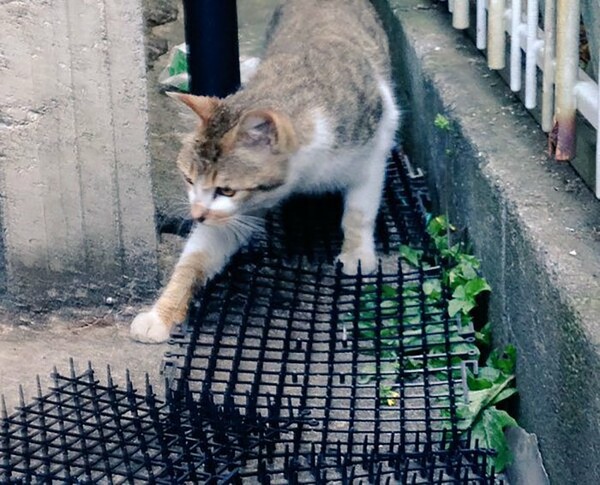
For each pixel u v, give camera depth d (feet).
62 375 4.89
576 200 4.72
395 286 5.30
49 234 5.20
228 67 5.89
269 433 4.56
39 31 4.94
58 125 5.07
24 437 4.53
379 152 5.45
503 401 4.82
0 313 5.27
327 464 4.48
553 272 4.38
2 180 5.09
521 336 4.69
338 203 5.84
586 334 4.13
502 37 5.35
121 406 4.68
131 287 5.35
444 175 5.63
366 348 4.99
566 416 4.32
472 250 5.24
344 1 6.24
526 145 5.10
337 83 5.36
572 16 4.56
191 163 5.08
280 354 5.03
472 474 4.53
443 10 6.47
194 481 4.37
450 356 4.90
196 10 5.80
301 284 5.33
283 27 6.07
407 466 4.49
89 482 4.33
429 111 5.84
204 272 5.29
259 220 5.38
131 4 4.98
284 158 5.12
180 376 4.89
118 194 5.21
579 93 4.63
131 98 5.10
